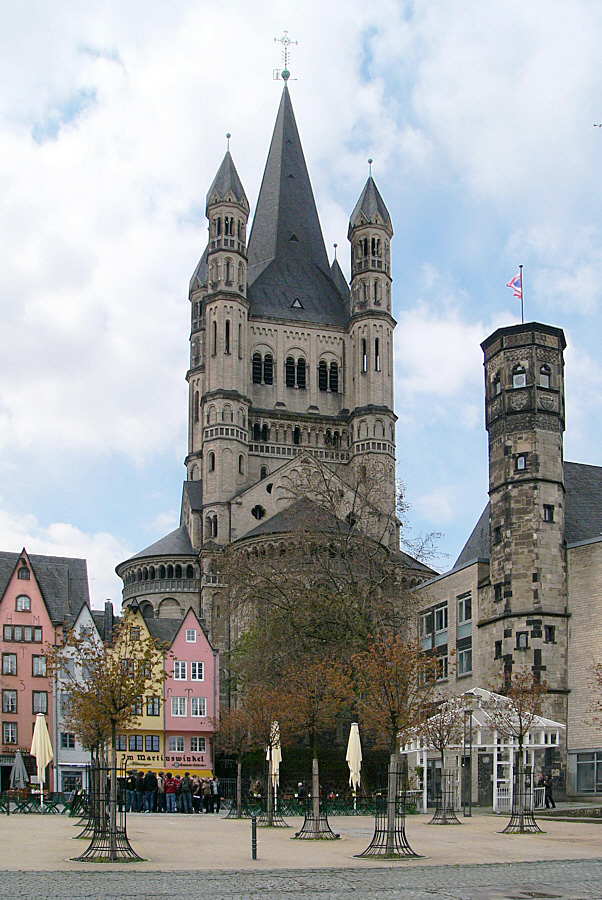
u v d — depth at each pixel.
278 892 25.23
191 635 94.88
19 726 90.44
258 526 122.81
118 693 36.66
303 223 155.25
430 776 74.75
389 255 144.62
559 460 71.25
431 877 28.38
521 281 75.44
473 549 88.56
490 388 73.88
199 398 151.00
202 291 155.00
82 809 53.47
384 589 73.38
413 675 40.19
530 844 37.62
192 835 41.16
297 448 137.88
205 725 92.69
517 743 55.81
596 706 65.00
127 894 24.59
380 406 137.88
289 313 144.75
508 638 69.00
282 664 68.88
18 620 92.88
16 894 24.39
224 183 139.75
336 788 83.75
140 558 130.50
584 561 68.31
